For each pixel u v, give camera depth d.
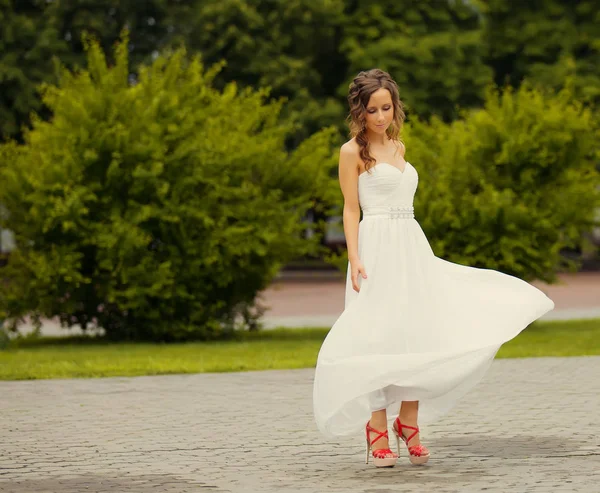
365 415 7.50
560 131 21.41
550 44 47.53
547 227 20.75
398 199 7.73
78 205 18.83
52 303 19.69
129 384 12.58
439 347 7.50
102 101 19.59
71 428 9.41
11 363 15.41
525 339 18.73
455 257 20.80
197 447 8.42
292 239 20.45
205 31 43.41
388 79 7.74
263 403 10.89
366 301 7.59
